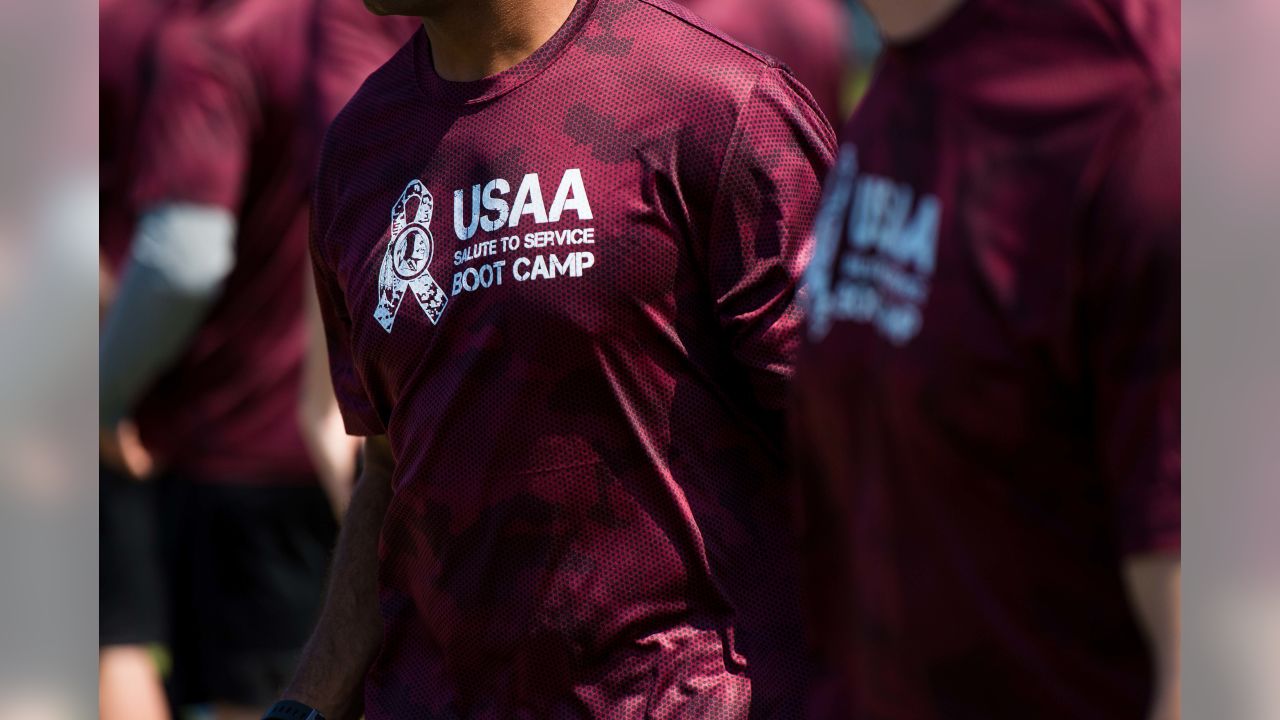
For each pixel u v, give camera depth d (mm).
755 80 6090
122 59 11164
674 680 6094
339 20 10961
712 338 6152
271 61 11047
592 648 6145
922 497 4238
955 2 4102
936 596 4266
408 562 6590
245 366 11398
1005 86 3998
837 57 10984
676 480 6098
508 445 6137
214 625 11672
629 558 6105
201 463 11555
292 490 11594
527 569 6184
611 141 6066
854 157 4477
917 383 4137
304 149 11086
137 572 11609
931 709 4348
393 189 6504
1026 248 3936
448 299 6234
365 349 6566
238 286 11406
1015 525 4113
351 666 6988
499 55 6270
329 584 7230
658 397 6074
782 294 6008
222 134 10984
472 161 6262
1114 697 4145
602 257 5992
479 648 6332
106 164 11375
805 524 4824
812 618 4902
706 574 6105
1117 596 4094
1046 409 3998
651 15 6293
